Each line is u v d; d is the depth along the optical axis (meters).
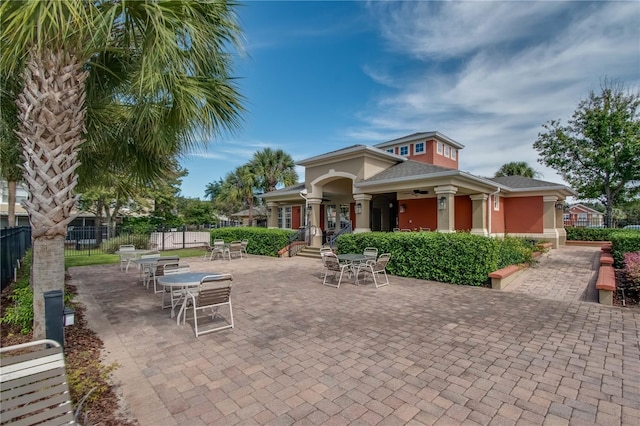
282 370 3.67
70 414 2.13
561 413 2.82
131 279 9.62
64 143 3.87
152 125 5.00
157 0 3.50
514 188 17.36
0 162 6.39
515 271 8.92
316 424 2.68
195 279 5.58
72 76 3.80
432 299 6.91
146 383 3.37
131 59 4.61
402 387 3.27
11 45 3.11
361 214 14.18
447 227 11.54
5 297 6.87
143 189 7.75
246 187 27.25
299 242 16.06
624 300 6.49
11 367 1.99
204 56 4.17
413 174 12.88
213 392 3.19
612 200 19.94
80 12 3.03
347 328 5.10
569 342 4.47
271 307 6.36
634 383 3.34
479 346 4.34
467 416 2.78
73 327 5.13
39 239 3.97
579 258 13.00
